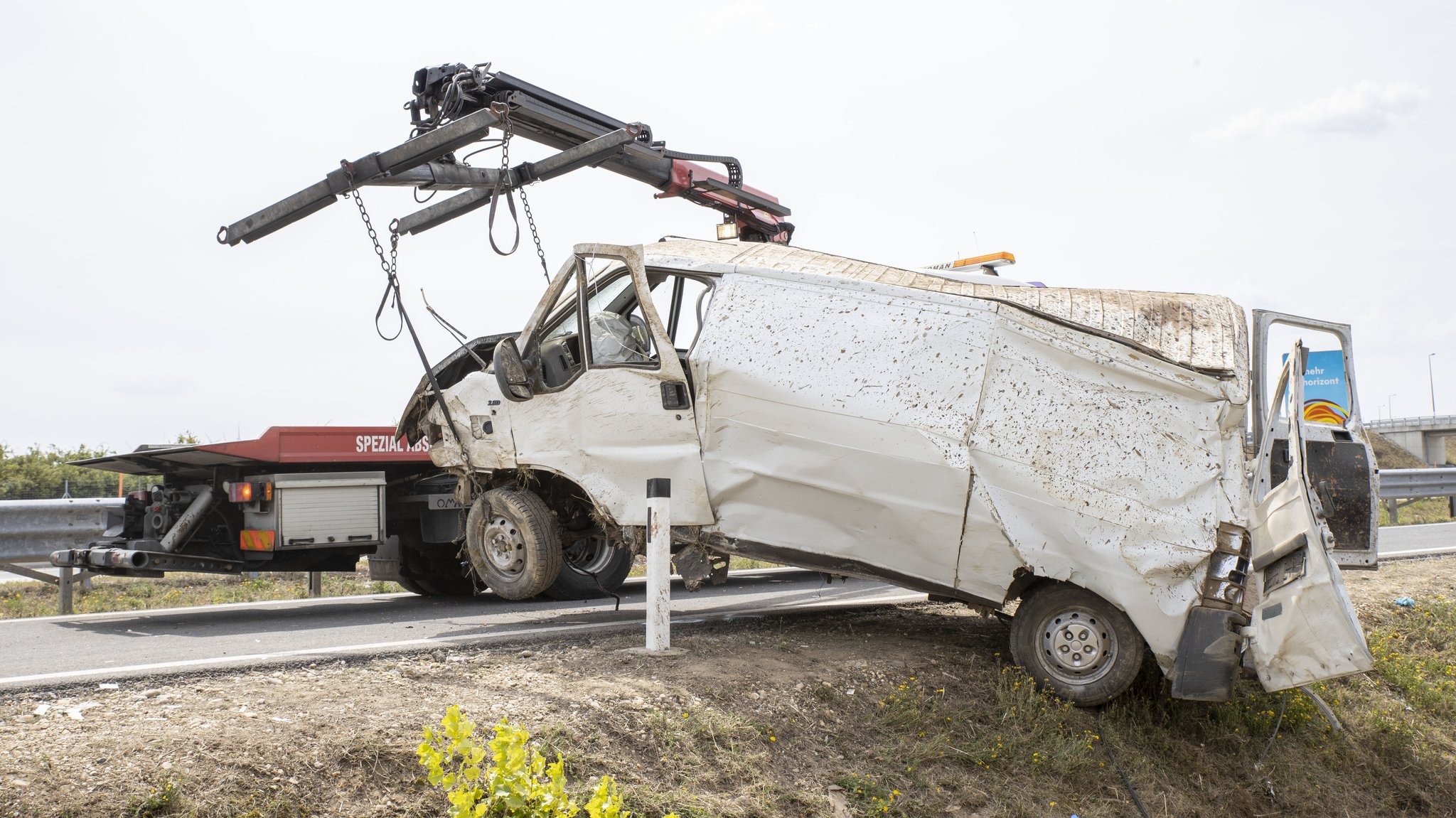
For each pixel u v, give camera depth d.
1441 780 6.44
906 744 5.09
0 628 7.25
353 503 8.88
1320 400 7.10
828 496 6.28
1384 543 13.27
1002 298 6.29
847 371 6.28
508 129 7.62
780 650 6.07
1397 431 53.47
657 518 5.91
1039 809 4.93
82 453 18.09
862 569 6.30
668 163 9.59
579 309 7.27
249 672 5.16
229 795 3.53
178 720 4.09
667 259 7.08
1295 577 5.36
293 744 3.88
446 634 6.61
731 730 4.74
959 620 7.64
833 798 4.59
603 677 5.14
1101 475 5.76
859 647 6.32
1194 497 5.69
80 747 3.70
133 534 8.91
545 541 7.53
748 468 6.51
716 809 4.20
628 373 6.98
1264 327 6.61
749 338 6.59
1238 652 5.54
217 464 8.61
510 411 7.58
